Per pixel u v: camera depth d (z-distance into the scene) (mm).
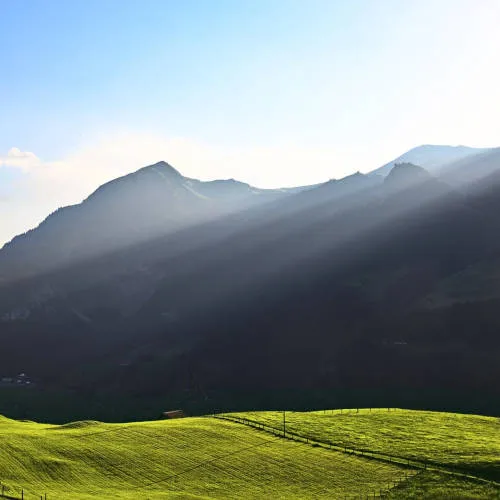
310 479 72812
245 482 72000
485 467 74125
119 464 77688
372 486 69688
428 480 70438
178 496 66062
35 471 73438
